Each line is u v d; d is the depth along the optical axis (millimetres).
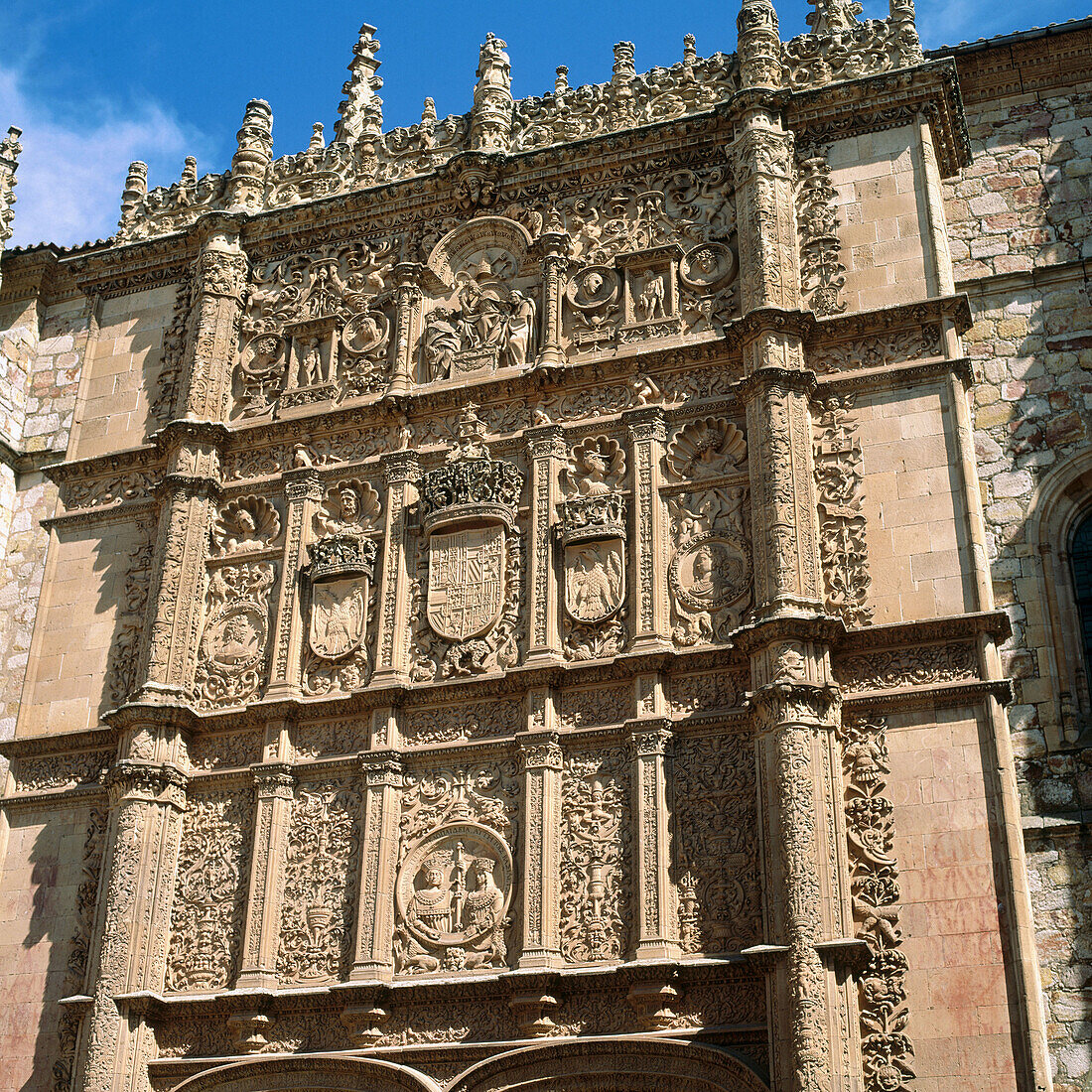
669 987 20281
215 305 27891
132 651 25938
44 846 24891
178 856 23875
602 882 21531
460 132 28500
